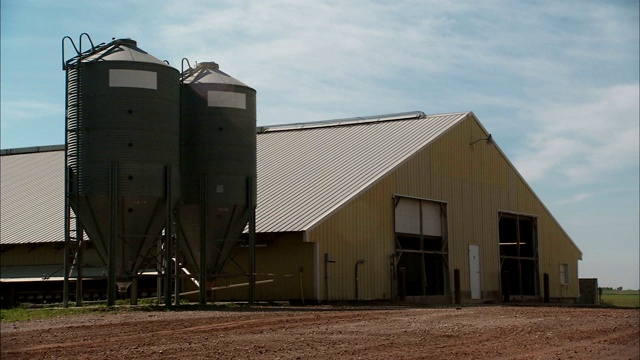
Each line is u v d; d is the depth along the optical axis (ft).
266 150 152.66
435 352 55.83
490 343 62.44
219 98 104.06
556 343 64.23
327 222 117.08
